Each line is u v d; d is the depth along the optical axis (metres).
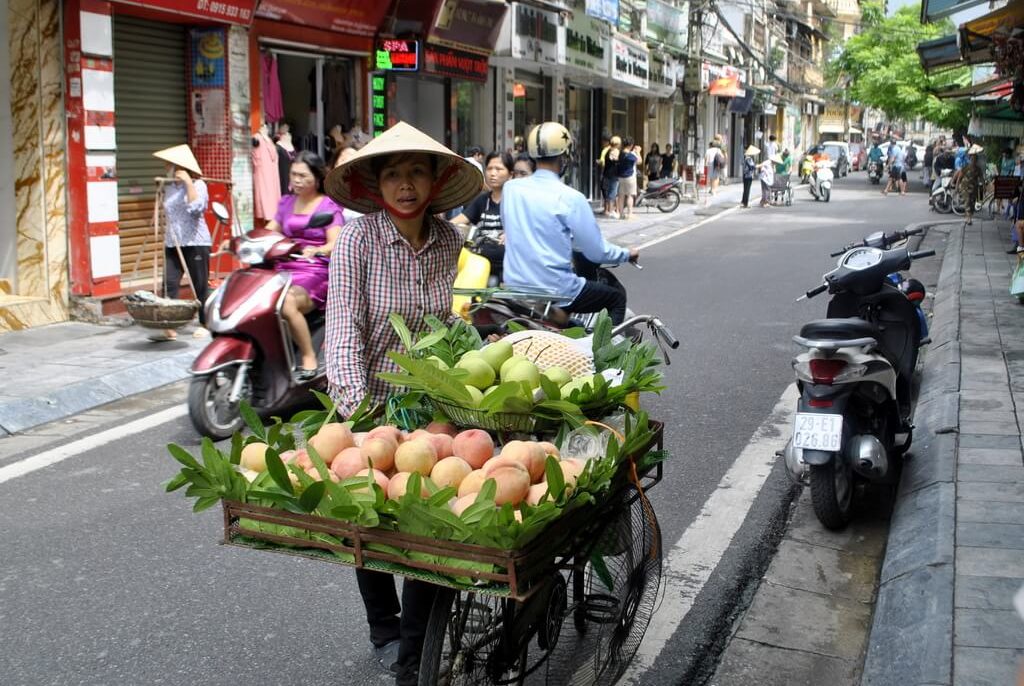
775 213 26.11
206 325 6.68
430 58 17.02
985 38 12.19
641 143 32.62
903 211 26.34
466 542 2.57
